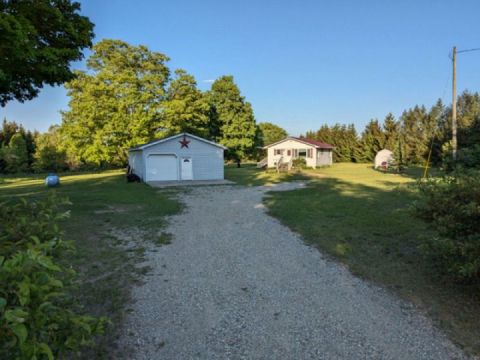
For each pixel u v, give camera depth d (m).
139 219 8.45
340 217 8.26
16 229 2.13
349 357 2.83
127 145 29.47
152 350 2.94
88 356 2.82
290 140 33.47
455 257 3.66
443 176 4.27
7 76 7.91
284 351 2.93
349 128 44.44
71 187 16.86
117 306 3.74
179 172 20.28
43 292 1.38
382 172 25.52
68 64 9.55
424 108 36.25
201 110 33.50
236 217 8.70
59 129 31.83
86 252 5.66
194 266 5.05
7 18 6.82
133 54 31.77
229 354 2.90
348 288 4.21
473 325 3.26
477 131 26.42
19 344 1.15
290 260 5.28
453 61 18.08
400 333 3.17
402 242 6.06
